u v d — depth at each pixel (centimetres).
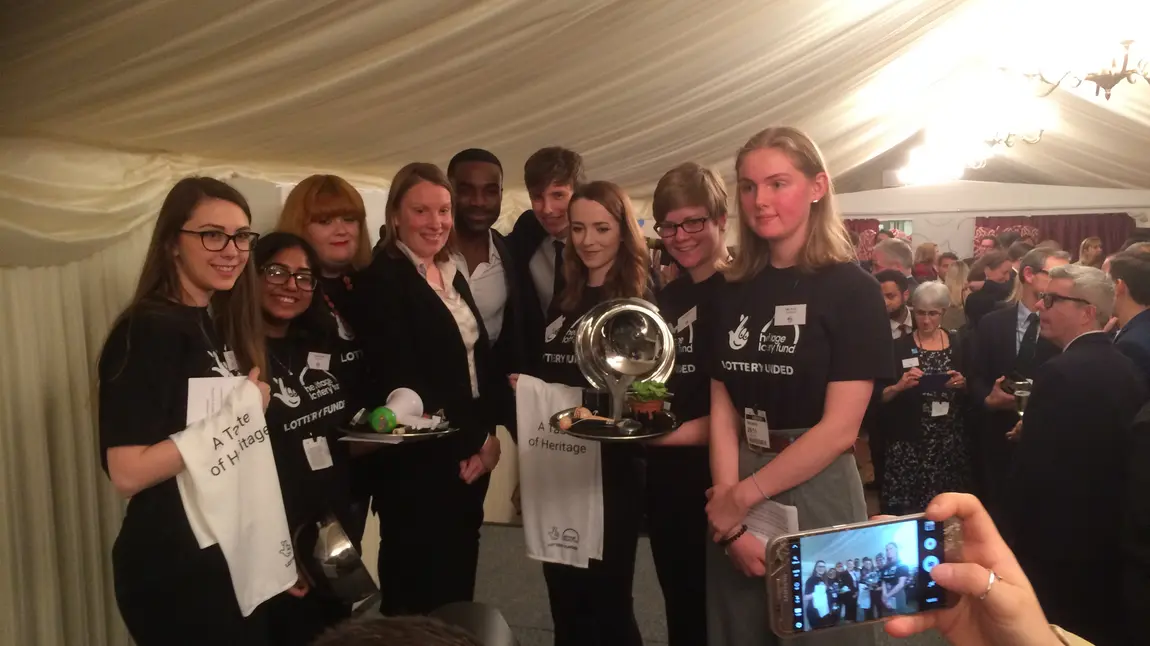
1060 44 401
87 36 127
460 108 233
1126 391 200
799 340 143
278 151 232
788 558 85
